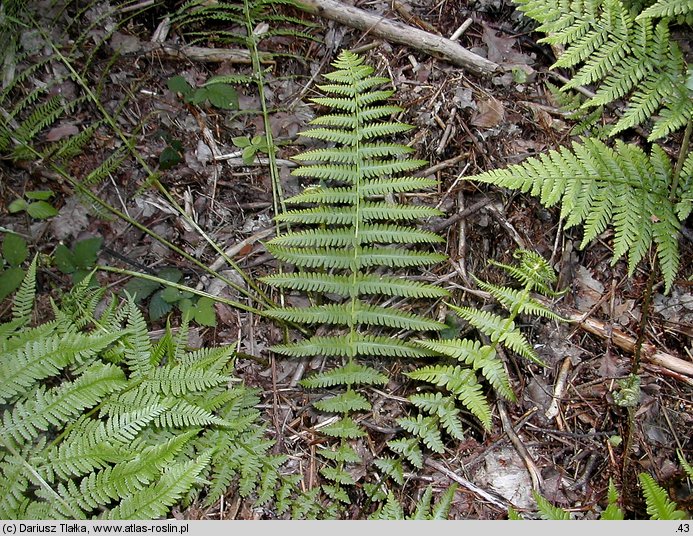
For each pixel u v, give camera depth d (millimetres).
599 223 786
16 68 966
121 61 993
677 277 871
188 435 695
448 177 925
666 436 805
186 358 803
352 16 992
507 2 996
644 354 838
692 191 809
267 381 867
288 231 894
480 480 799
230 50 1010
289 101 997
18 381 694
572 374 847
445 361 852
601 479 796
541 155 806
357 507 797
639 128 923
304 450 832
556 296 871
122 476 676
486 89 959
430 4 1008
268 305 890
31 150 899
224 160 962
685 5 780
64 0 1000
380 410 845
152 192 945
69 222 920
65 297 837
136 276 899
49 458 681
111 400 737
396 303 892
